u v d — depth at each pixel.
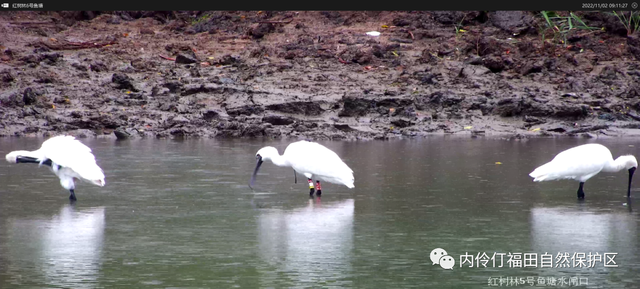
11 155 11.87
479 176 14.88
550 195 12.90
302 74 28.03
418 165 16.39
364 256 8.99
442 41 31.77
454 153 18.50
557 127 23.77
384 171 15.54
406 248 9.34
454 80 27.94
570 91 27.45
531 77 28.75
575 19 32.56
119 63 28.91
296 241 9.67
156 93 25.67
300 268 8.50
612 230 10.27
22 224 10.49
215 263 8.67
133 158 17.42
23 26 32.84
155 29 34.62
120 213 11.30
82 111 24.05
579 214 11.31
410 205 12.02
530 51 30.89
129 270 8.38
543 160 17.14
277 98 25.30
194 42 32.00
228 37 32.69
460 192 13.16
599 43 32.03
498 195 12.90
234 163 16.64
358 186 13.81
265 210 11.59
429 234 10.05
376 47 30.03
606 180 14.54
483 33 32.69
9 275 8.17
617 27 32.72
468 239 9.78
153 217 11.04
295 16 34.25
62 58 28.34
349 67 29.00
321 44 31.09
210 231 10.20
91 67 27.75
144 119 23.88
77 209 11.56
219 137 22.64
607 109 25.70
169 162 16.75
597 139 22.14
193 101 25.23
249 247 9.36
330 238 9.84
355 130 23.12
